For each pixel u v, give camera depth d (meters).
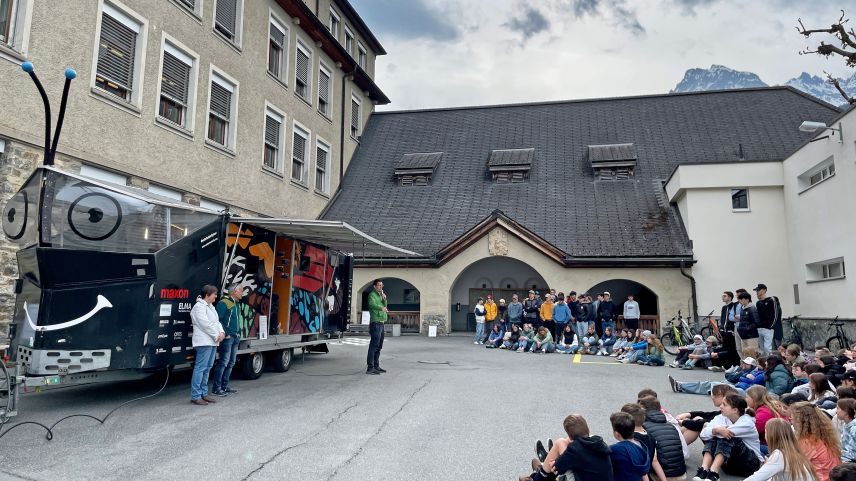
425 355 14.87
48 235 7.04
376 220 23.17
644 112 27.47
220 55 16.83
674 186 20.56
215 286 8.99
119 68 13.25
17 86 10.55
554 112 28.92
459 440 6.37
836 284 15.34
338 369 11.91
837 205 15.16
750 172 19.09
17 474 5.04
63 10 11.55
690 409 8.41
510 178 24.42
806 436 4.95
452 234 21.94
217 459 5.55
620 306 22.05
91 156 12.16
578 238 20.56
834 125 15.01
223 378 8.91
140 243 7.97
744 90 27.34
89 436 6.30
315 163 22.97
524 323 17.75
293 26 21.31
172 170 14.70
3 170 10.36
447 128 29.08
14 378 6.61
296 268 11.97
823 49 19.00
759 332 11.78
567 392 9.45
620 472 4.45
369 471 5.29
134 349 7.73
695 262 19.22
